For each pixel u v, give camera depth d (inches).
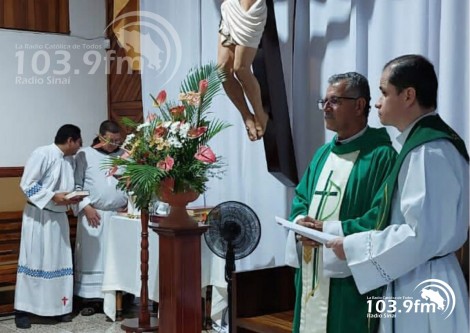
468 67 110.5
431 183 80.6
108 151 208.4
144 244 167.9
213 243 146.6
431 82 84.3
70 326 193.6
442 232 81.1
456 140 83.8
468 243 91.9
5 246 209.9
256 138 138.6
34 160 194.5
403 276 85.2
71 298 199.0
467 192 84.2
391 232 83.4
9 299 215.5
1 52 222.5
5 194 220.1
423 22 118.7
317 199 103.0
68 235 199.8
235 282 125.6
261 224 160.1
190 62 184.9
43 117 231.1
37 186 193.0
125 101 236.4
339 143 103.8
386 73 85.4
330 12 138.3
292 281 131.4
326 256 95.4
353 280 96.2
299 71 145.6
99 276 205.5
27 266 195.2
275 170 140.3
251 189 162.1
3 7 222.4
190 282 132.4
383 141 100.9
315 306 100.4
